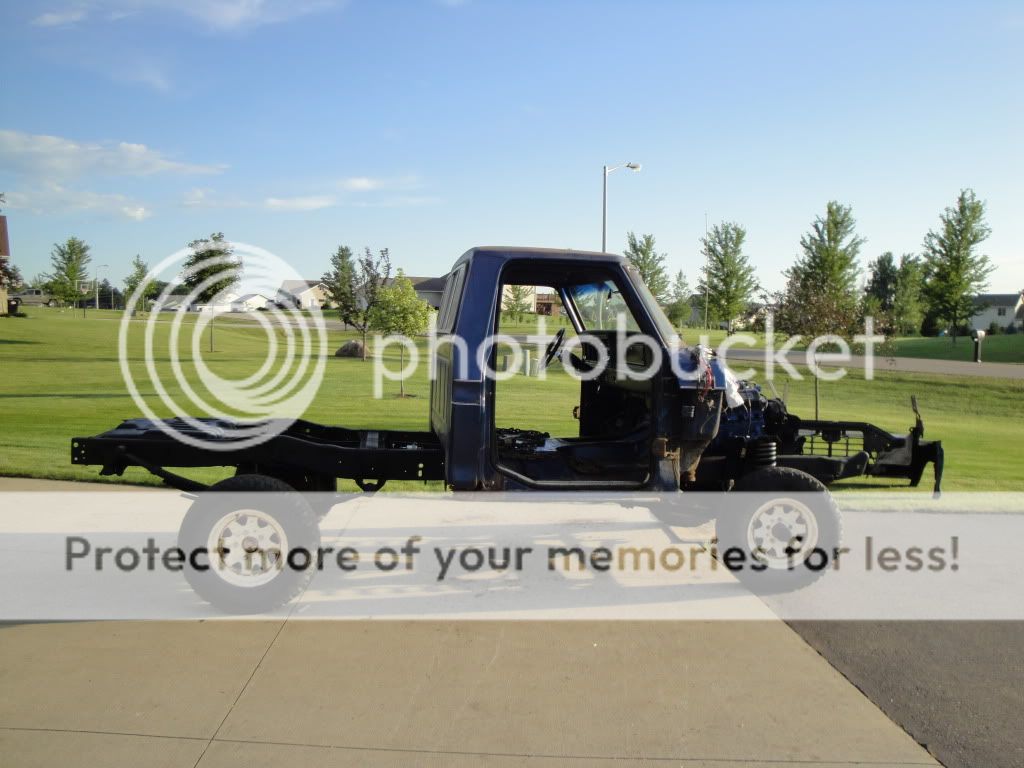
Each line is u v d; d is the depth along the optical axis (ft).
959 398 78.13
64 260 280.92
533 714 11.86
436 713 11.84
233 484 15.75
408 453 17.20
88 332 147.43
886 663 13.89
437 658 13.79
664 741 11.17
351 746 10.85
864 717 11.97
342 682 12.79
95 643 14.21
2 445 34.19
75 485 26.61
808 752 10.95
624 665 13.65
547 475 17.66
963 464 37.14
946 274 140.36
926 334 200.34
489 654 14.01
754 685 12.98
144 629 14.92
